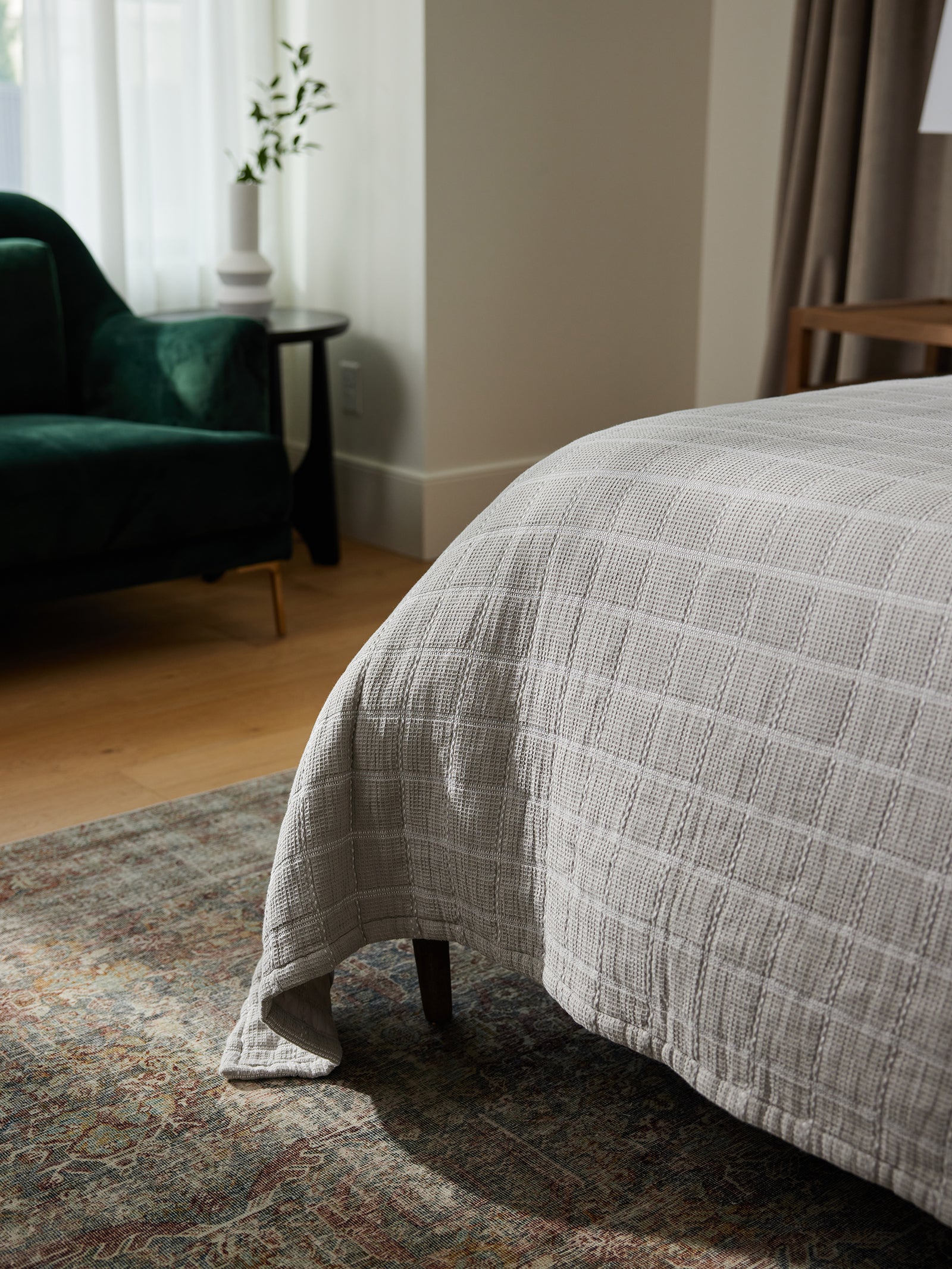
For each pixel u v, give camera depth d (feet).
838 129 10.73
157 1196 3.92
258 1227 3.79
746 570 3.63
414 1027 4.83
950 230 10.57
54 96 10.27
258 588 10.52
